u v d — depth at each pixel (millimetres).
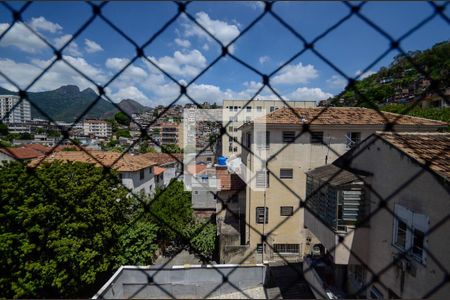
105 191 8828
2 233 6367
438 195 4340
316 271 6902
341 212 6164
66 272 7754
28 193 6836
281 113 11141
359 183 6062
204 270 9289
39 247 7008
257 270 8906
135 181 15695
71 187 7824
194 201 12281
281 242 11141
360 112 11617
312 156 10930
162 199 11031
